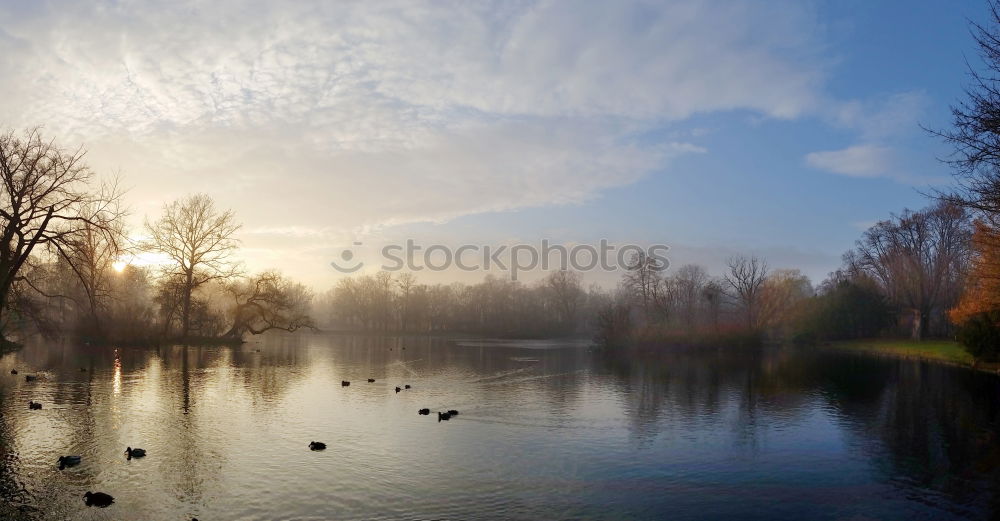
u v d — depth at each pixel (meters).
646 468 18.16
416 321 135.50
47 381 33.19
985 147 22.28
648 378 41.22
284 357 55.06
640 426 24.17
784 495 15.82
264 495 15.08
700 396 32.47
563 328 121.31
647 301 86.31
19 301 41.94
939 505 15.10
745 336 68.06
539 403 29.58
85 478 16.06
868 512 14.58
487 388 34.88
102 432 21.00
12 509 13.78
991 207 24.11
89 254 39.41
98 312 57.53
